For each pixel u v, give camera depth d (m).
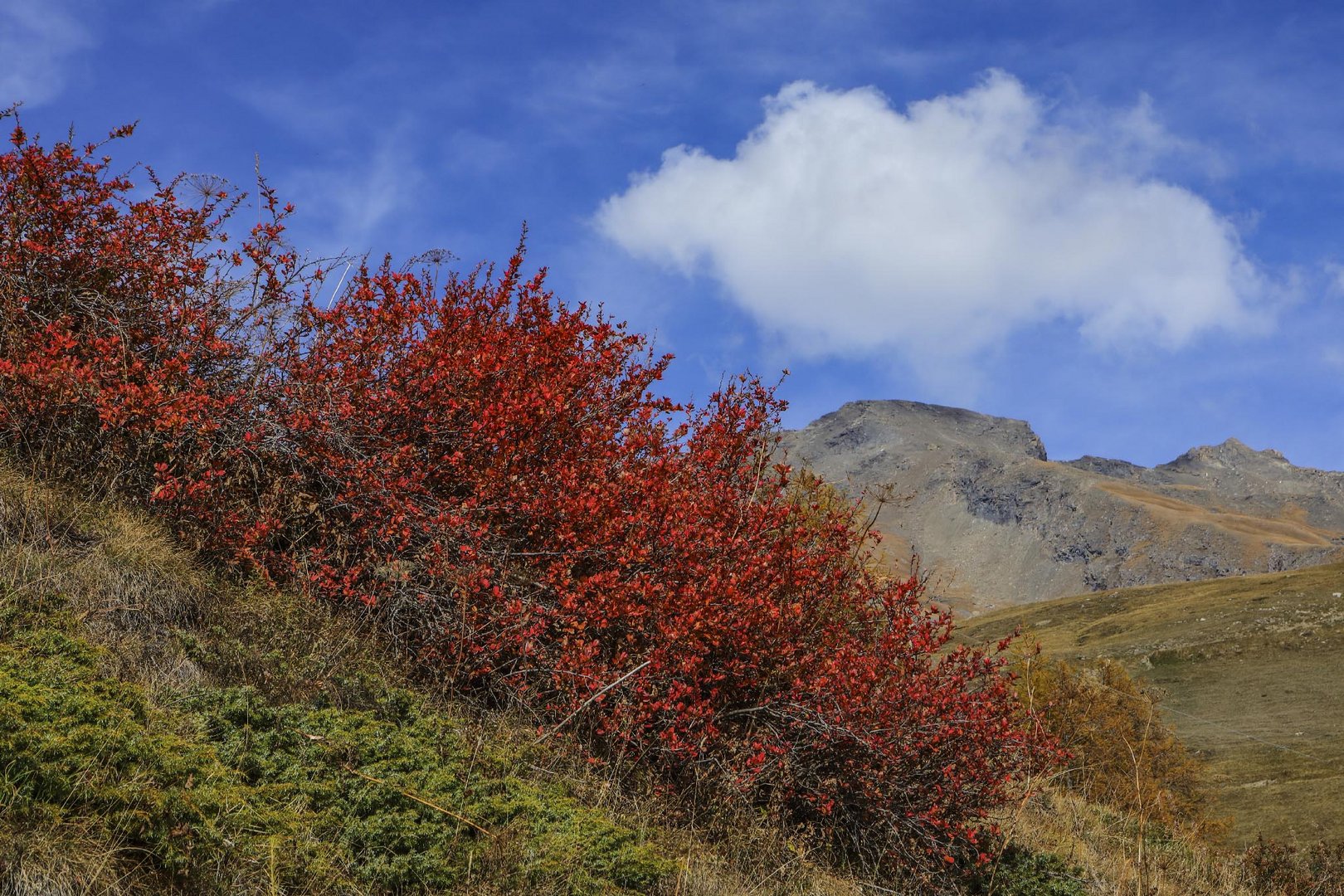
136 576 5.95
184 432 7.04
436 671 6.93
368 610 7.06
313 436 7.26
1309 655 66.75
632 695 7.00
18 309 6.95
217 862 3.90
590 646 6.84
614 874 5.16
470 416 7.59
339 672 6.16
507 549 7.15
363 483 7.07
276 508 7.20
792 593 7.65
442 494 7.69
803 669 7.65
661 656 6.86
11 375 6.50
